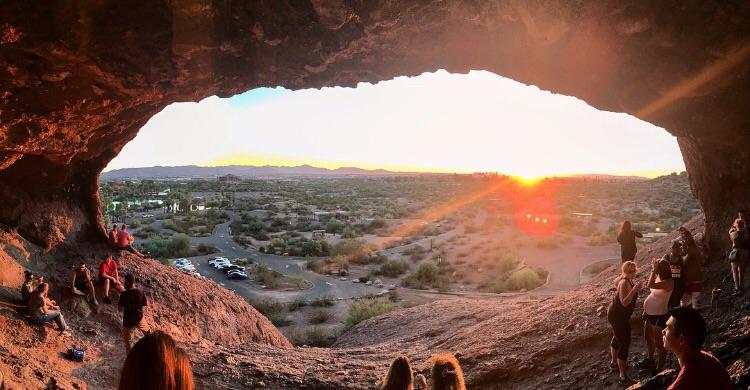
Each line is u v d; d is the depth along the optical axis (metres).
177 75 10.98
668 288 8.21
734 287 9.91
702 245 11.91
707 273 10.97
